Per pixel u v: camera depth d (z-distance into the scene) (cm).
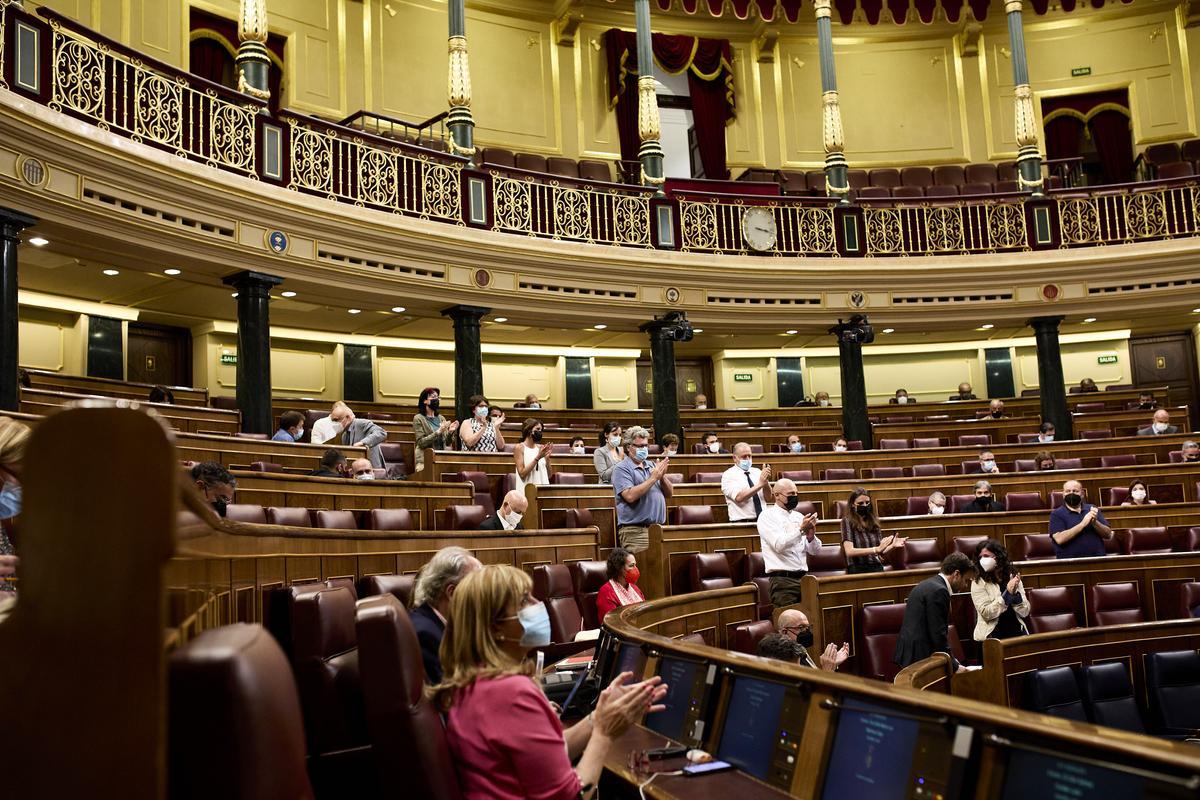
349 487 685
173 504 124
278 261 1008
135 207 882
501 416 932
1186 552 808
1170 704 604
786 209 1385
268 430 985
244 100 991
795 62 1780
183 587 159
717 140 1695
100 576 123
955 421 1430
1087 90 1759
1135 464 1174
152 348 1272
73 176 826
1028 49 1780
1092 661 600
